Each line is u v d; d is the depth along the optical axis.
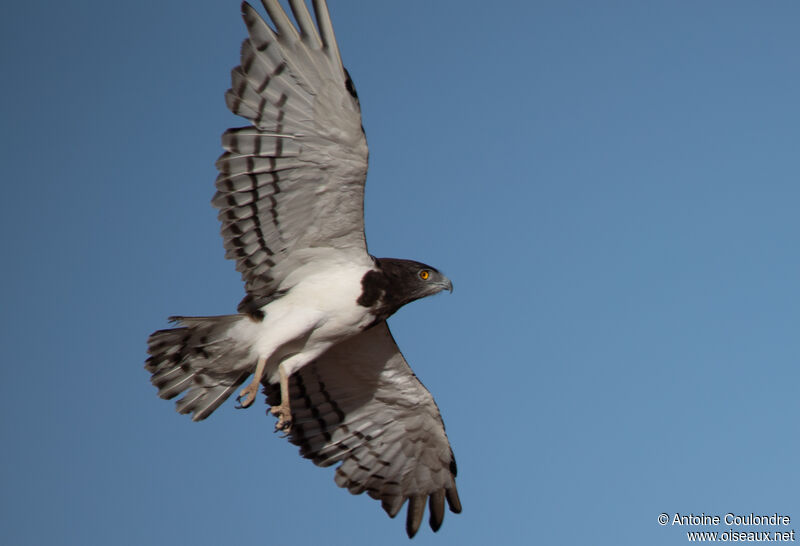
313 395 15.20
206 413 13.32
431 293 13.23
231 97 11.59
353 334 13.08
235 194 12.07
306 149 11.80
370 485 15.41
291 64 11.39
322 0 11.21
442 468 15.43
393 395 15.11
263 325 12.69
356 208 12.26
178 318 12.55
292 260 12.75
